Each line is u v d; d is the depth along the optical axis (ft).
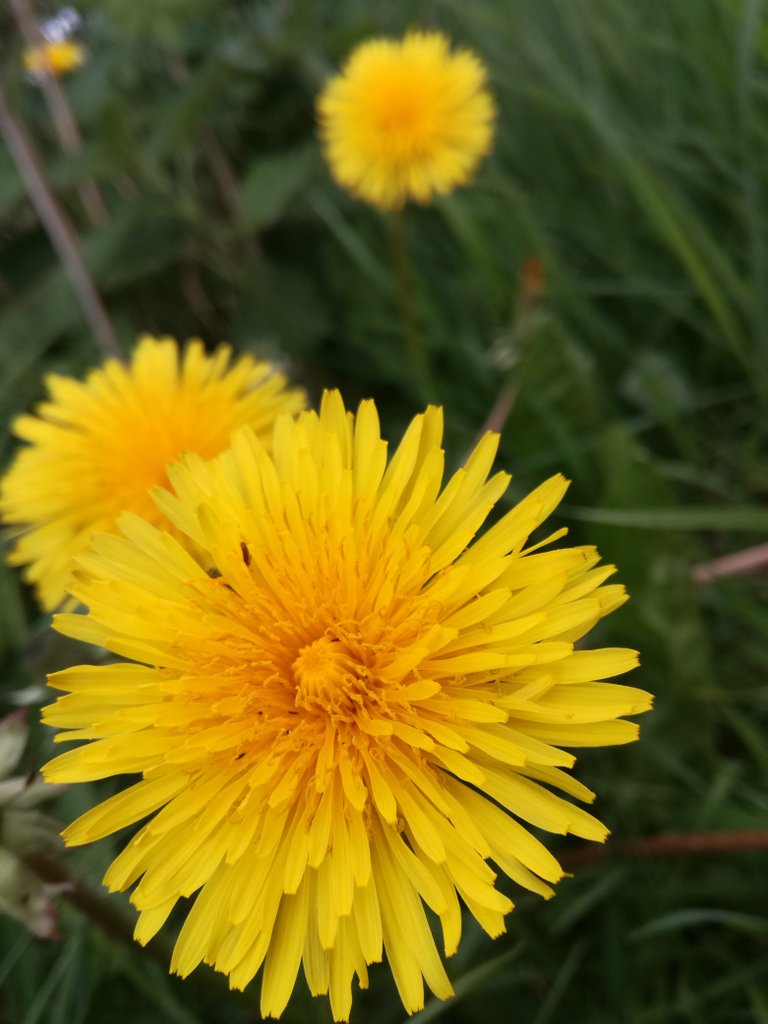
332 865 0.18
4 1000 0.27
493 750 0.18
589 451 0.35
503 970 0.25
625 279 0.41
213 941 0.18
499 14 0.45
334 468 0.20
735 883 0.26
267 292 0.44
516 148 0.45
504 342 0.36
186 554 0.20
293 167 0.43
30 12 0.49
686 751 0.29
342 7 0.52
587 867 0.26
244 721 0.19
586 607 0.18
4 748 0.19
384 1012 0.25
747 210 0.36
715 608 0.32
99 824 0.18
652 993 0.26
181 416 0.28
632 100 0.43
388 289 0.42
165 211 0.44
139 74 0.51
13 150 0.42
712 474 0.36
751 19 0.32
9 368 0.42
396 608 0.20
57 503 0.27
